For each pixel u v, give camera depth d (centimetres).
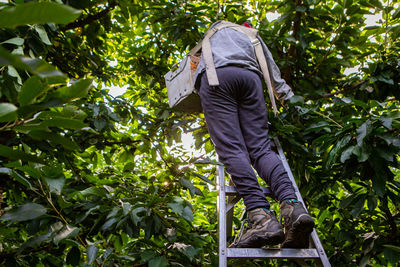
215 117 179
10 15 26
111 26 259
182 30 270
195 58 212
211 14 285
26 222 164
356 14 264
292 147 226
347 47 279
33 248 162
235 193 183
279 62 270
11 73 105
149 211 162
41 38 142
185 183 187
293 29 272
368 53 261
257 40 202
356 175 213
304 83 282
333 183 241
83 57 253
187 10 267
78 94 43
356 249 229
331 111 237
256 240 154
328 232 261
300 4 257
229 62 183
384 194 200
